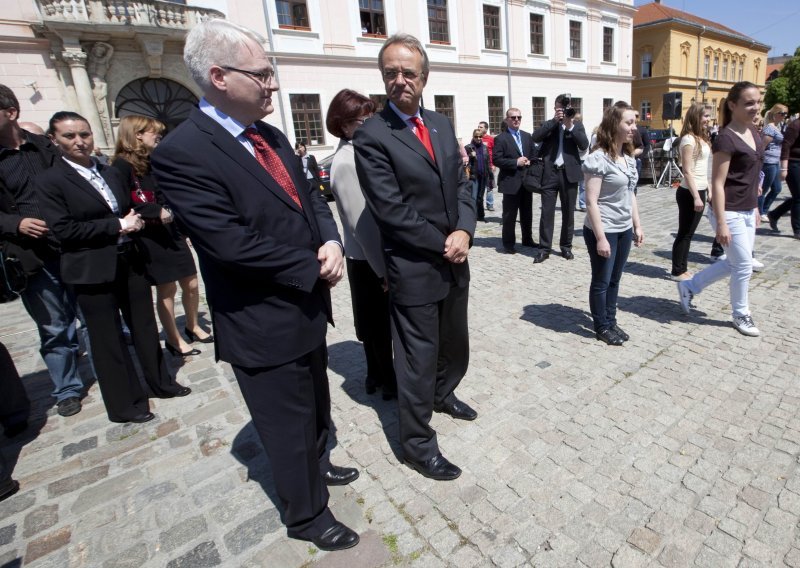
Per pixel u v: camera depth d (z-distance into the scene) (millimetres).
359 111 2441
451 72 20156
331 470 2277
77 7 12039
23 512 2244
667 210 8461
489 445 2465
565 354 3393
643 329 3699
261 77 1566
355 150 2021
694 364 3119
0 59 11797
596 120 27641
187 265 3572
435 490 2186
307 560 1870
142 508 2225
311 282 1663
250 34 1558
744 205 3314
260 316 1680
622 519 1955
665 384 2912
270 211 1647
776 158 6723
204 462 2535
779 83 36875
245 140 1680
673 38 33062
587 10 25438
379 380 3037
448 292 2236
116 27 12375
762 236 6168
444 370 2621
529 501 2082
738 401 2686
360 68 17578
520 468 2285
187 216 1517
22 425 2904
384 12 17953
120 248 2824
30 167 2967
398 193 2006
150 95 13938
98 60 12688
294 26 15977
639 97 35312
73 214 2576
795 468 2162
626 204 3236
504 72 22109
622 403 2752
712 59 37406
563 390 2932
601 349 3430
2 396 2822
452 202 2145
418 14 18812
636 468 2230
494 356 3443
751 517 1920
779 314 3787
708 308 4012
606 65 27500
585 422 2602
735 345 3334
